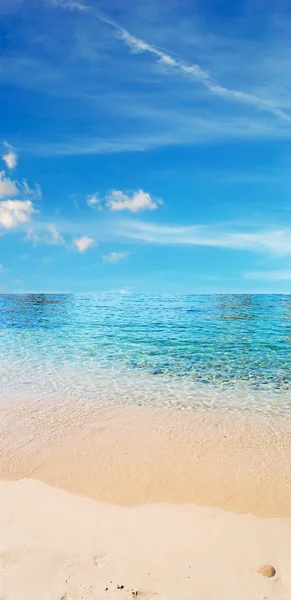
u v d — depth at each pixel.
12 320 20.61
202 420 7.12
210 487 4.90
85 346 13.86
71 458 5.63
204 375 10.18
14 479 5.09
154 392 8.75
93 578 3.34
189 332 16.81
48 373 10.30
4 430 6.59
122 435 6.42
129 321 20.17
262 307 26.86
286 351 13.00
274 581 3.31
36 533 3.97
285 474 5.18
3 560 3.56
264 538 3.90
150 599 3.13
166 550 3.72
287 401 8.19
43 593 3.17
